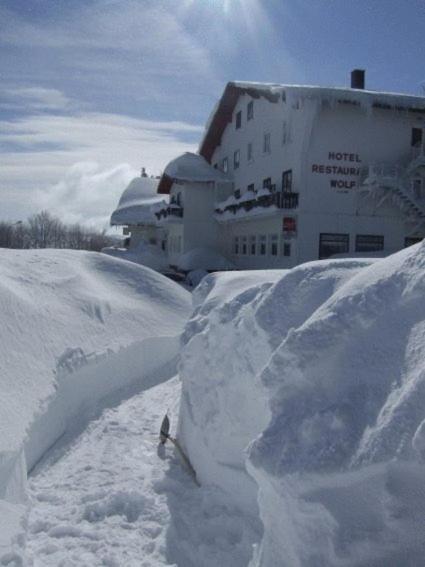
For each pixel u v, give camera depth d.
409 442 2.79
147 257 40.16
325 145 25.47
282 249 26.66
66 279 12.80
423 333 3.34
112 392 10.34
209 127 37.03
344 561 2.85
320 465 3.10
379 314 3.71
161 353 12.77
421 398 2.93
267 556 3.49
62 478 6.65
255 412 5.61
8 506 5.02
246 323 5.98
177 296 15.34
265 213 26.55
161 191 42.66
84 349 9.92
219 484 5.92
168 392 10.53
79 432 8.20
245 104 32.75
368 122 25.89
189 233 35.44
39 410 7.29
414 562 2.62
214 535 5.29
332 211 25.75
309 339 3.84
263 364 5.35
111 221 50.28
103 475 6.69
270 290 5.57
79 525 5.50
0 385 7.15
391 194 25.53
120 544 5.18
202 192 35.56
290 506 3.22
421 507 2.68
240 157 33.72
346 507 2.94
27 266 12.75
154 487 6.36
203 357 7.21
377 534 2.77
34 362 8.41
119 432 8.23
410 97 25.09
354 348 3.66
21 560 4.20
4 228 87.88
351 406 3.31
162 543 5.20
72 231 95.88
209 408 6.62
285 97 24.75
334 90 24.48
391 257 4.34
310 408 3.57
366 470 2.90
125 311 12.91
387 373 3.35
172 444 7.75
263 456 3.49
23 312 9.67
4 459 5.57
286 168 26.98
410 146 26.44
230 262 33.75
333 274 5.22
